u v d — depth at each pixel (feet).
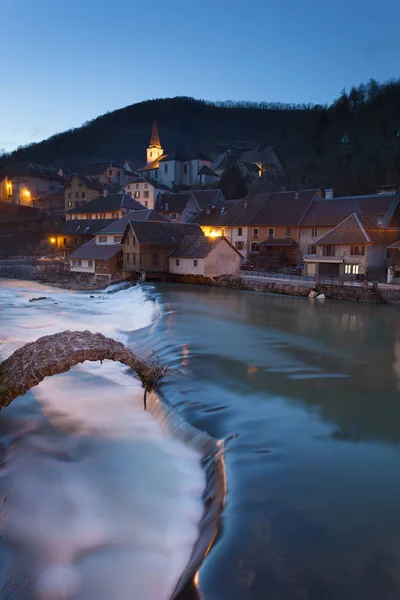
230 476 26.63
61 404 42.29
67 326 89.15
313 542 20.70
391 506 23.71
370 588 17.97
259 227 188.24
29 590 19.95
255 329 74.59
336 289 118.93
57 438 34.91
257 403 39.45
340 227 140.05
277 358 55.36
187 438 33.65
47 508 25.91
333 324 80.64
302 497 24.38
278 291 131.85
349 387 44.45
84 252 192.75
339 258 135.85
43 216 331.57
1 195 389.19
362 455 29.76
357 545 20.54
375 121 423.23
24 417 38.83
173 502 26.53
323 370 50.34
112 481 28.81
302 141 476.13
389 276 122.42
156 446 33.88
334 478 26.58
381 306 105.60
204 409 37.70
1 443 33.91
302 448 30.66
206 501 26.04
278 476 26.66
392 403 40.04
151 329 75.51
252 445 30.91
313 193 189.57
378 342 65.62
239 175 328.70
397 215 152.35
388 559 19.65
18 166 388.57
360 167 322.75
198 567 19.33
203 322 80.12
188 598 17.66
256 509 23.15
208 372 48.57
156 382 43.96
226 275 154.10
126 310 115.03
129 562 21.88
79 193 337.31
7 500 26.53
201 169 365.81
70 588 20.27
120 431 36.52
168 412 37.81
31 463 31.01
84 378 50.34
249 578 18.47
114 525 24.50
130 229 169.48
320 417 36.50
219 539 20.92
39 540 23.25
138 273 170.30
